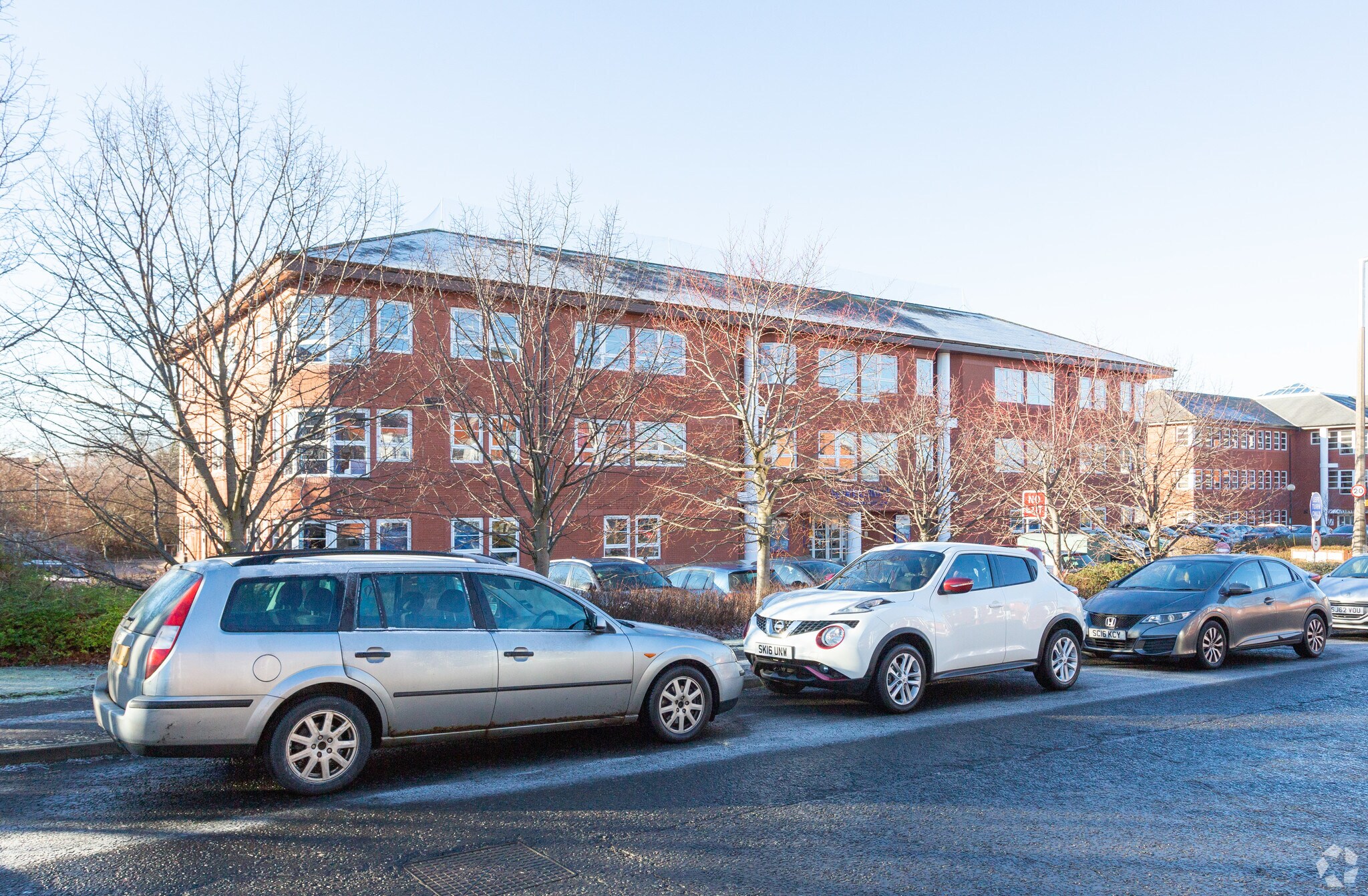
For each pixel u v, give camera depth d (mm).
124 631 6559
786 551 26875
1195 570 13336
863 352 19125
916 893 4695
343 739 6457
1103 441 21234
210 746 5949
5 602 11062
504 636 7121
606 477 21453
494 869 4980
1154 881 4852
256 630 6184
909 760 7379
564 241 13180
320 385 12773
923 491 19125
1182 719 9070
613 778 6820
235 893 4668
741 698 10250
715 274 18469
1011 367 34000
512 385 12875
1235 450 24359
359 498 13383
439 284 12766
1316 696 10375
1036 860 5148
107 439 10828
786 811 6008
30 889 4703
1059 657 10883
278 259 11156
